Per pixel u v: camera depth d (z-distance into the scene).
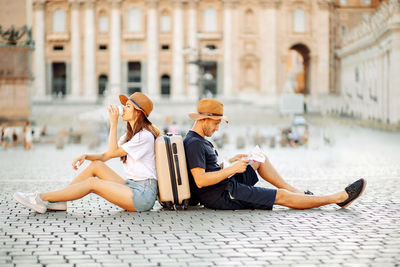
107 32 81.88
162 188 9.09
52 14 81.94
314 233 7.59
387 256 6.39
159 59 82.06
